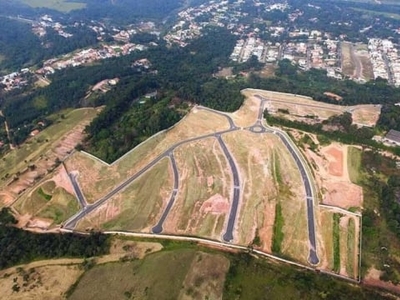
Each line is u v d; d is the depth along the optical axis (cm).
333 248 17325
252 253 16762
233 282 14850
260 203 19975
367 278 15862
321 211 19488
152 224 18962
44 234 18638
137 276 15700
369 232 18150
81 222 19488
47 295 15338
